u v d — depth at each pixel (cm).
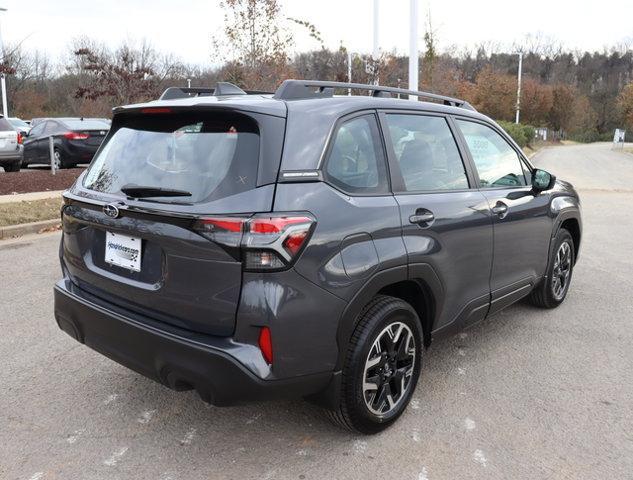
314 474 293
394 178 334
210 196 272
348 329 294
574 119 9144
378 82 1728
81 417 345
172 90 370
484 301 407
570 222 551
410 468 299
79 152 1581
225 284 265
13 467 296
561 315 534
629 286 630
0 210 938
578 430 337
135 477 289
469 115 420
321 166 291
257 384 266
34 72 4447
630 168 2870
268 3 1526
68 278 352
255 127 282
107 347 311
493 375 408
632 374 412
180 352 273
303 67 1950
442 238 350
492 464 303
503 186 436
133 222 292
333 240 283
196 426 337
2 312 518
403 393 341
